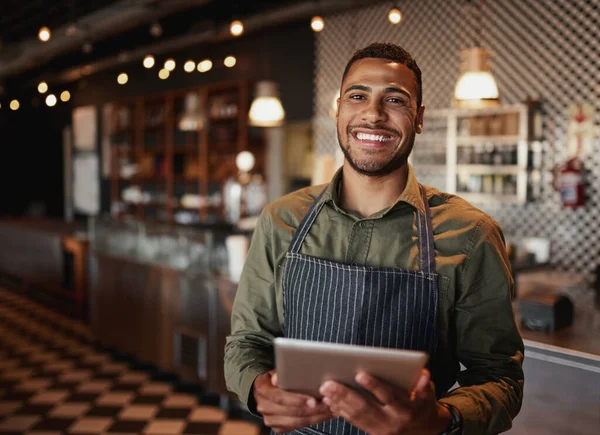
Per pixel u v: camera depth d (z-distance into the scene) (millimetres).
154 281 5109
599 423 2314
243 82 8039
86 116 11562
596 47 5160
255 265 1557
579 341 2549
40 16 7598
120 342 5637
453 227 1393
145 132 10250
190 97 7246
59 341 6180
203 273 4629
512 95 5723
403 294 1362
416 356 1027
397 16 4277
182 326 4785
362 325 1380
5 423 4082
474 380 1359
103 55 9320
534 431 2512
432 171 6363
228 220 8656
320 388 1098
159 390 4750
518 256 5188
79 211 12094
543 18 5457
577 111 5285
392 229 1419
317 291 1428
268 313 1537
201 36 7117
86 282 6969
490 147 5969
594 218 5289
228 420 4172
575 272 5406
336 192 1508
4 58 9211
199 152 9023
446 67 6094
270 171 8328
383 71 1369
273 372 1332
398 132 1378
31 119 12711
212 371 4469
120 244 5727
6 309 7699
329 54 7199
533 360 2521
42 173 12727
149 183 10211
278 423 1218
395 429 1081
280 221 1536
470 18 5875
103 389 4762
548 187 5617
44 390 4730
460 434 1206
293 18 6488
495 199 5848
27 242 8391
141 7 6297
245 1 6895
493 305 1362
